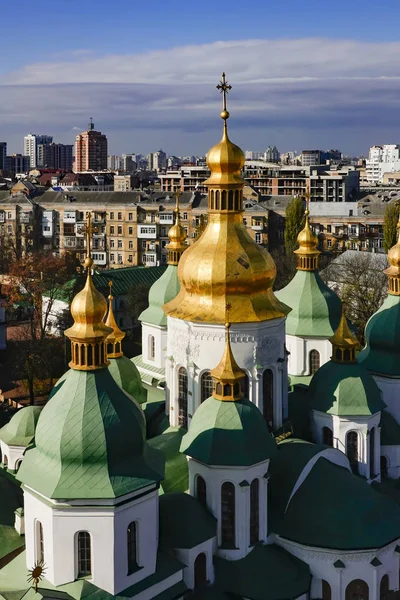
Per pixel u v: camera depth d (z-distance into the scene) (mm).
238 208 48875
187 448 43656
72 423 37750
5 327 122188
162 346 69438
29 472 38688
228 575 42094
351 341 52219
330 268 136875
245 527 42594
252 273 47812
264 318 47938
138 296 137375
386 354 59906
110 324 58594
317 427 52656
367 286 117625
